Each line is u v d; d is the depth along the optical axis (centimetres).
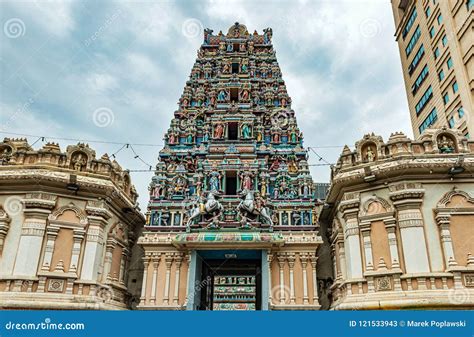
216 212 2630
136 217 2864
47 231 2202
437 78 3803
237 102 3381
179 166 2973
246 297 4144
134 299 2705
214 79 3478
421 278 1928
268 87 3434
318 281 2634
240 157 2953
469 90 3219
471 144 2231
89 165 2422
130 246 2844
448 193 2095
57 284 2125
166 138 3181
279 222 2709
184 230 2656
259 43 3809
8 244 2138
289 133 3139
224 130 3108
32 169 2269
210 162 2941
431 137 2242
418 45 4278
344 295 2203
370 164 2230
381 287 2017
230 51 3700
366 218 2191
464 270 1911
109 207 2481
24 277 2055
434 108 3878
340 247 2345
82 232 2278
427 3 4047
